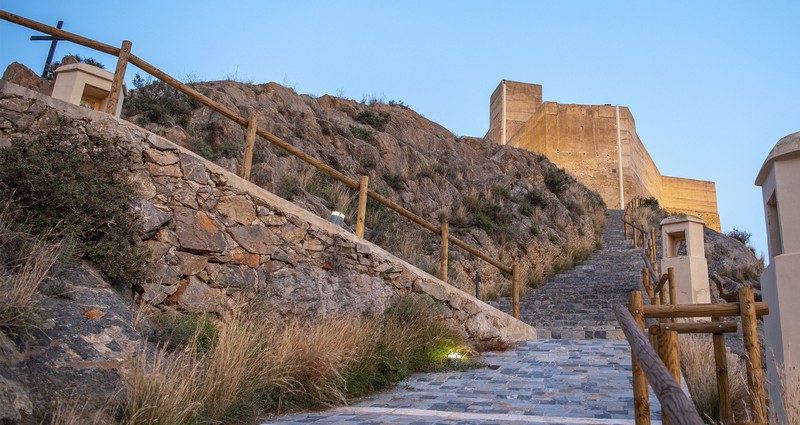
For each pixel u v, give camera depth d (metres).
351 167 13.50
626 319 2.12
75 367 3.44
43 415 2.97
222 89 14.10
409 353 6.10
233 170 10.20
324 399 4.48
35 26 5.45
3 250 4.11
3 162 4.56
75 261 4.51
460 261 12.80
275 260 5.97
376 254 6.93
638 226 18.84
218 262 5.49
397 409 4.41
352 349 5.12
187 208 5.44
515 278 9.30
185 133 10.84
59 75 5.89
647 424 2.77
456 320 7.59
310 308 6.05
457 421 3.97
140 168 5.30
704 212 40.34
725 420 3.24
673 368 3.09
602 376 5.78
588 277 14.06
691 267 9.80
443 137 20.94
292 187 10.41
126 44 5.71
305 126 14.38
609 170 31.00
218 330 4.93
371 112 18.66
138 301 4.88
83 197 4.67
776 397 3.35
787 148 3.30
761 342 10.26
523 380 5.62
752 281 14.45
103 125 5.28
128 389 3.36
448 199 15.48
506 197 17.03
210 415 3.65
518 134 36.06
